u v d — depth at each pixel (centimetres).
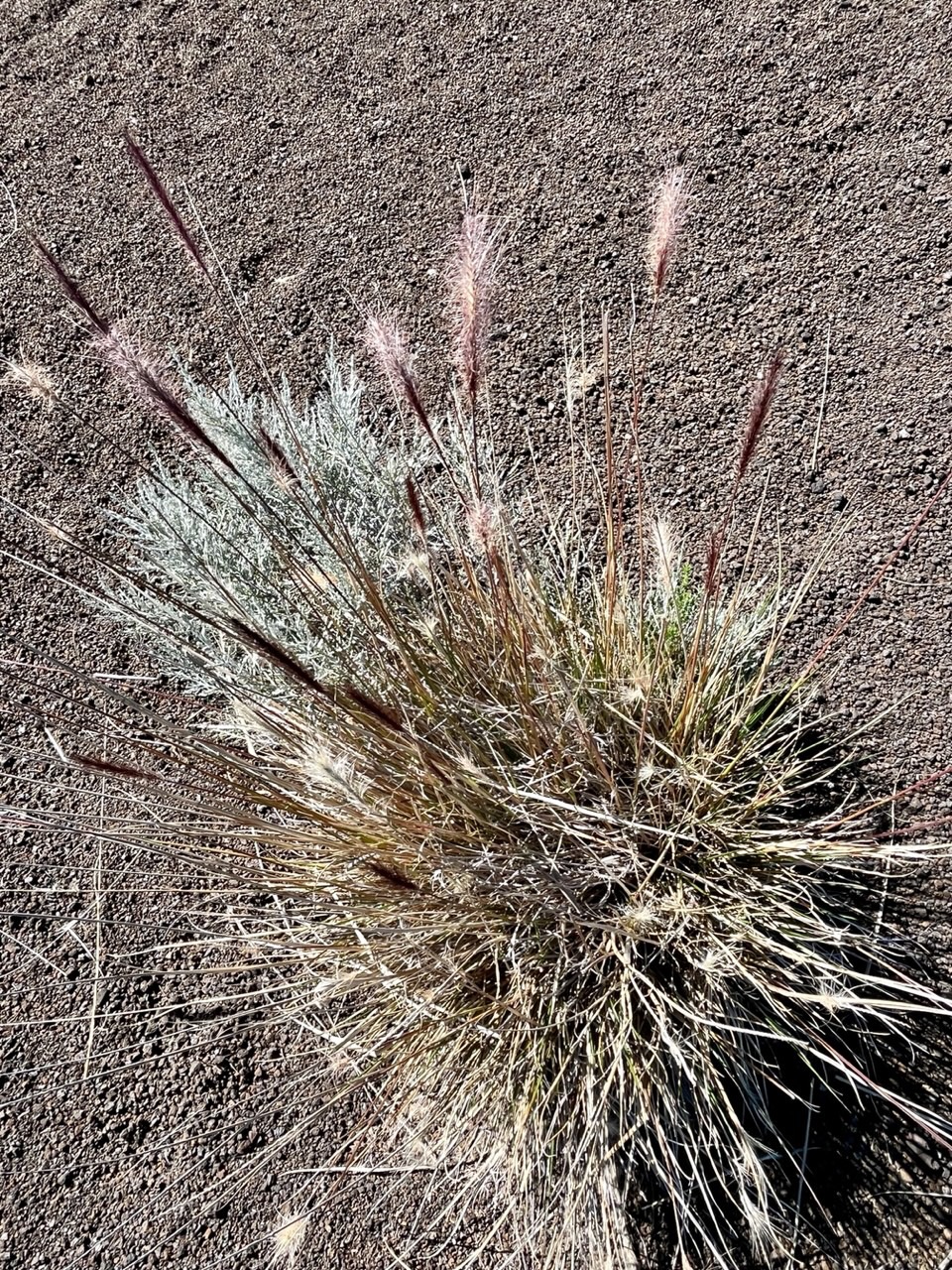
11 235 131
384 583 93
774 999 83
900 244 109
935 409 103
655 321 112
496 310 116
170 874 88
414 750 77
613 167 120
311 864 81
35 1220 92
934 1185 81
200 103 134
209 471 100
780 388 107
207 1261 89
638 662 83
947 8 117
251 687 92
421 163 125
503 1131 81
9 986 101
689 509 104
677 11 124
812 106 117
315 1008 94
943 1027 85
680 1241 77
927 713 93
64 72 140
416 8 133
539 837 81
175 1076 95
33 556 117
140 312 124
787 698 89
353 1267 86
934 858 82
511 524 86
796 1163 83
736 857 83
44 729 109
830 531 101
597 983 82
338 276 122
